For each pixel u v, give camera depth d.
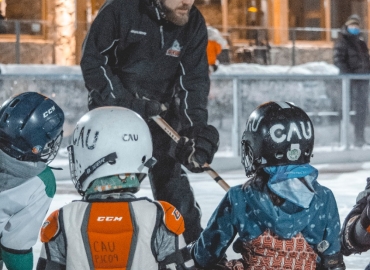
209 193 11.66
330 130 15.82
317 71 25.28
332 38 27.70
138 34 6.44
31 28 22.41
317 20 30.58
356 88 16.00
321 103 15.68
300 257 4.54
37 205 4.90
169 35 6.51
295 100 15.36
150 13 6.40
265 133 4.52
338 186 12.54
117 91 6.31
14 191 4.86
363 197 4.81
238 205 4.59
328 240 4.58
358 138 16.11
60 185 12.65
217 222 4.68
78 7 23.44
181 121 6.67
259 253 4.56
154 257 4.16
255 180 4.59
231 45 25.84
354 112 16.02
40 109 4.95
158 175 6.57
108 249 4.11
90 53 6.39
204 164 6.26
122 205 4.18
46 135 4.95
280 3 29.80
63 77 13.23
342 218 9.41
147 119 6.32
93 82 6.36
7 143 4.89
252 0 29.94
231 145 14.67
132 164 4.36
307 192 4.48
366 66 18.05
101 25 6.38
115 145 4.31
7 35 22.16
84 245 4.11
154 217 4.17
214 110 14.48
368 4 31.00
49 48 22.53
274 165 4.53
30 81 13.13
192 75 6.66
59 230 4.14
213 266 4.84
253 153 4.61
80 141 4.37
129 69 6.53
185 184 6.60
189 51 6.63
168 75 6.64
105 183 4.32
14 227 4.85
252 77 14.81
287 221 4.48
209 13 29.53
